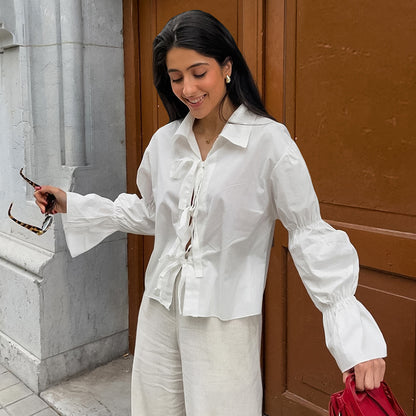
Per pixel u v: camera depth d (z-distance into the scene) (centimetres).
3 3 248
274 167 125
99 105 270
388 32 169
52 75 262
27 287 272
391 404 115
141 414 156
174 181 138
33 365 271
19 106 269
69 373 282
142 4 264
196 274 133
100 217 163
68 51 255
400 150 172
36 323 269
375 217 183
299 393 223
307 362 217
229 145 129
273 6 203
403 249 175
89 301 285
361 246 187
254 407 139
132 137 279
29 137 271
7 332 296
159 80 136
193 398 136
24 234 286
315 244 123
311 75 194
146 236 288
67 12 252
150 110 271
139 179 155
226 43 123
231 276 133
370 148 180
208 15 122
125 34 272
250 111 130
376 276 187
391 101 172
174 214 138
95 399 263
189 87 121
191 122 137
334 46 185
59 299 272
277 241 217
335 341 114
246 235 132
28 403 264
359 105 181
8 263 291
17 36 256
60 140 266
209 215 130
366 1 174
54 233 265
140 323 153
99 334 292
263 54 209
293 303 218
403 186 173
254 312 134
